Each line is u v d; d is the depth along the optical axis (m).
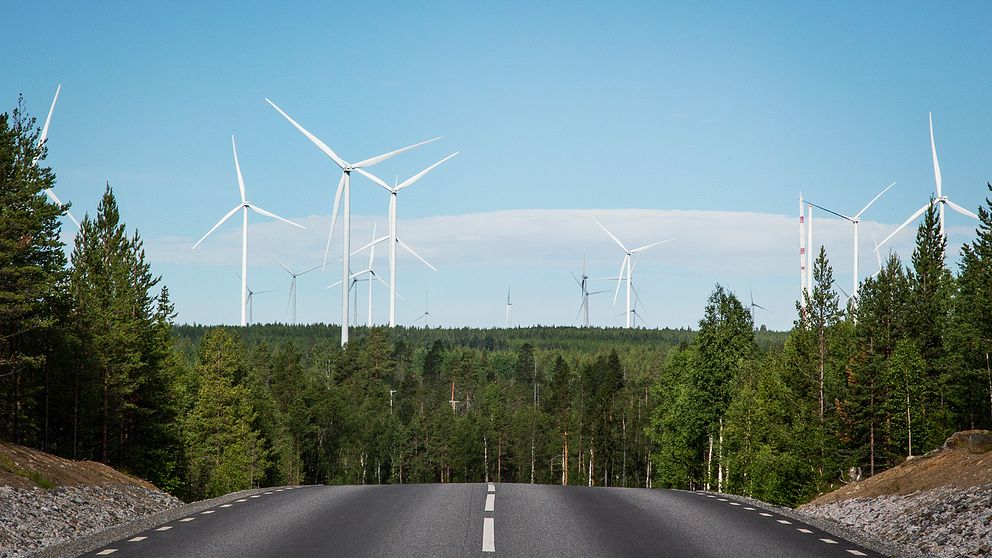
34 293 41.47
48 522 21.41
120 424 55.72
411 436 146.62
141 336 57.69
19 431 48.88
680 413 78.00
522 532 16.12
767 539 15.90
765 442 63.56
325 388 133.50
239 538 15.28
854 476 52.78
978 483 23.50
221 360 79.62
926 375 60.16
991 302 60.19
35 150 44.34
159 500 30.61
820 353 60.53
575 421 135.12
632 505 21.61
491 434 141.88
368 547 14.27
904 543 20.00
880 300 62.56
